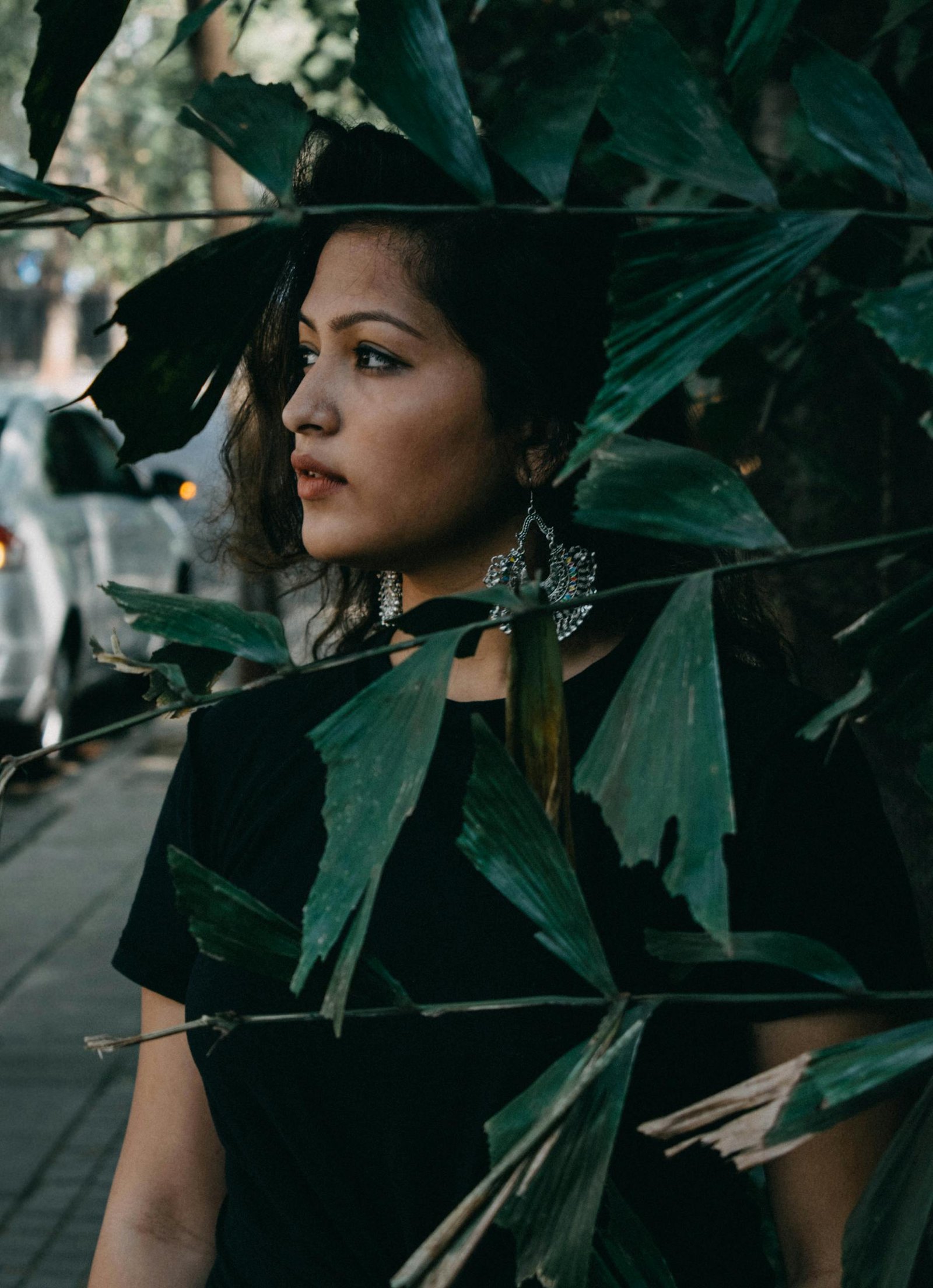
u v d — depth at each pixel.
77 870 6.39
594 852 1.02
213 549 1.62
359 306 1.05
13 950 5.45
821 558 0.60
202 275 0.61
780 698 1.03
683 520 0.61
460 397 1.06
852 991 0.64
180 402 0.65
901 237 1.18
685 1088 1.00
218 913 0.69
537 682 0.68
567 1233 0.63
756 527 0.61
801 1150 0.97
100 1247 1.22
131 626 0.68
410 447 1.06
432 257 1.04
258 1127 1.09
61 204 0.57
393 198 1.06
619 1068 0.65
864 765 1.03
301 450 1.10
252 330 0.65
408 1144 1.03
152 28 11.37
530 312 1.05
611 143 0.61
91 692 8.59
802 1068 0.60
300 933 0.69
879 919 0.99
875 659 0.58
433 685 0.63
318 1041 1.05
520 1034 1.01
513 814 0.67
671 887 0.58
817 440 1.87
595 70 0.62
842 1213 0.97
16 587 6.95
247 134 0.62
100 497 8.14
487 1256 0.98
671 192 1.38
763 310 0.58
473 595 0.66
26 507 7.16
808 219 0.59
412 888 1.04
